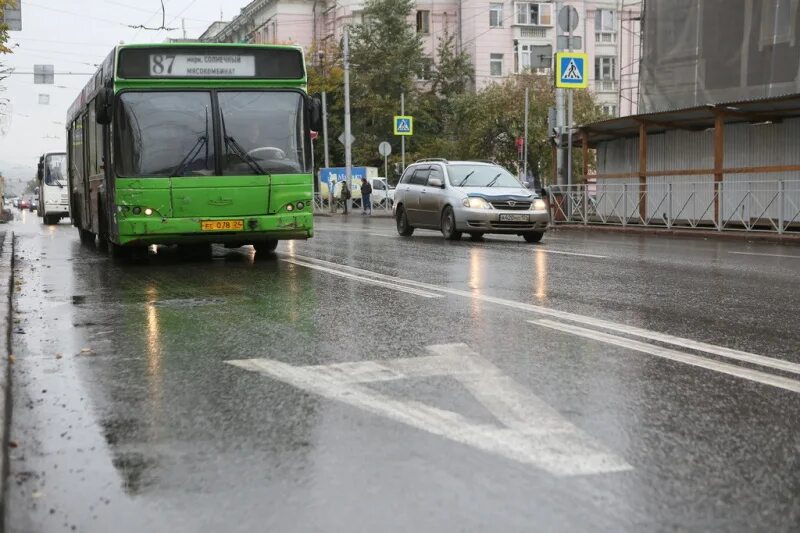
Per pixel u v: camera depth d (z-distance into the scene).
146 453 3.93
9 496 3.41
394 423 4.34
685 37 24.78
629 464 3.72
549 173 48.84
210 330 7.13
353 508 3.25
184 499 3.37
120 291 9.83
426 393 4.91
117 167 12.53
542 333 6.80
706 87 24.09
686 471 3.63
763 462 3.74
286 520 3.15
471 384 5.11
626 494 3.38
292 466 3.72
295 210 13.09
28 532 3.07
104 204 14.48
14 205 111.81
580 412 4.51
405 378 5.28
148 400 4.88
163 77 12.71
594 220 26.83
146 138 12.59
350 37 57.16
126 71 12.61
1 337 6.29
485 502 3.30
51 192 37.72
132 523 3.14
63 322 7.66
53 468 3.74
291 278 10.98
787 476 3.57
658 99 25.80
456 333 6.82
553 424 4.30
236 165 12.84
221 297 9.19
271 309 8.26
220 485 3.51
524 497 3.35
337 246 16.89
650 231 23.30
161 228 12.58
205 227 12.72
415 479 3.54
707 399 4.78
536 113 46.69
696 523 3.11
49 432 4.28
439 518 3.15
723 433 4.16
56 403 4.84
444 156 52.97
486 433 4.16
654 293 9.27
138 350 6.33
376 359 5.86
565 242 18.62
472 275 11.16
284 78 13.18
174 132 12.68
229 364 5.78
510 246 16.97
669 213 23.19
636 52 59.16
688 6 24.64
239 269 12.27
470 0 59.22
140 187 12.50
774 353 6.02
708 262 13.05
